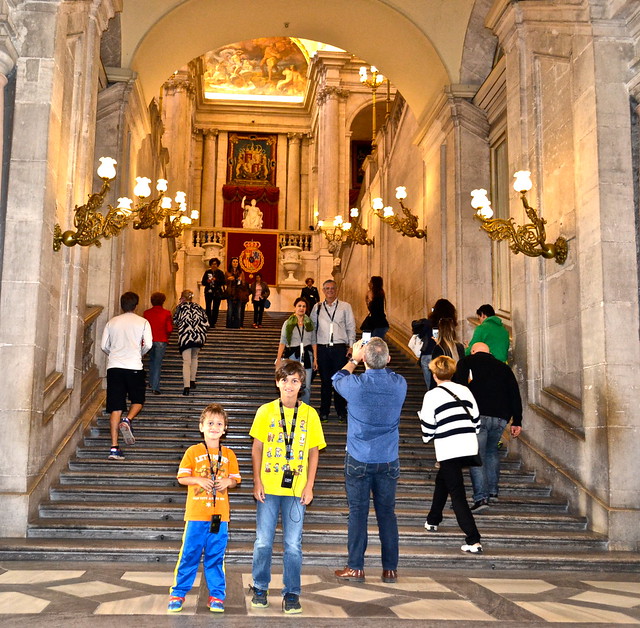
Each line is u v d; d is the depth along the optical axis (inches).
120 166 455.2
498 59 482.9
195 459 174.4
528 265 356.2
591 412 293.9
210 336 594.6
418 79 546.9
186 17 509.4
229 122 1316.4
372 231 784.3
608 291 290.8
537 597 199.6
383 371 210.4
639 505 276.8
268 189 1293.1
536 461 337.1
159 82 551.8
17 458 261.0
